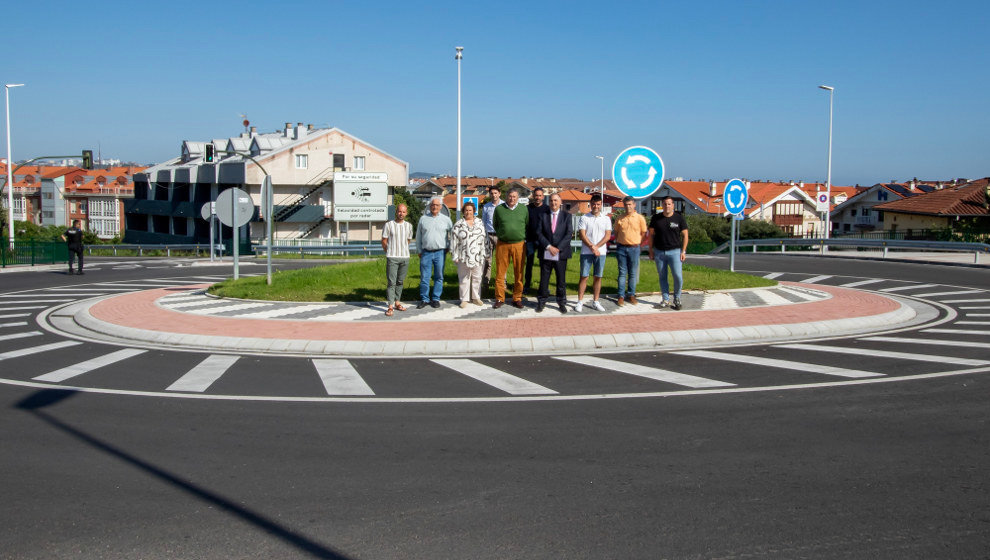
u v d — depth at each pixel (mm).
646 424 6324
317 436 6047
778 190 70750
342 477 5086
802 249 44812
